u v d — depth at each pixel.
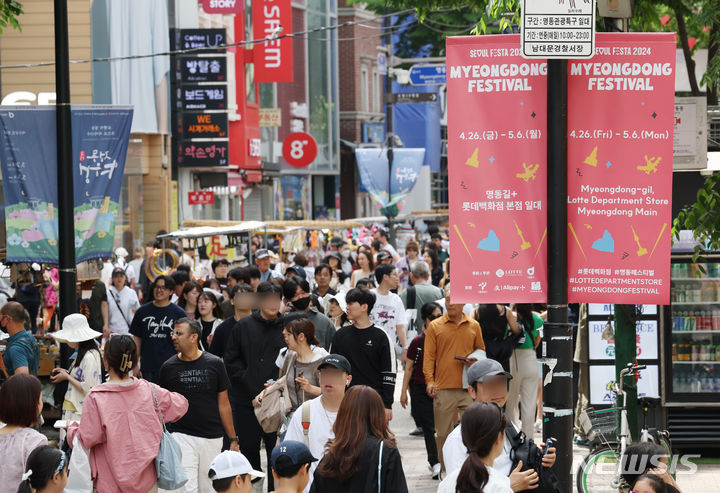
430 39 109.50
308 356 23.06
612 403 31.20
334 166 130.75
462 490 13.70
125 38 65.56
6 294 40.16
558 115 17.19
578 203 17.94
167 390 20.58
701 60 49.06
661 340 29.73
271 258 53.19
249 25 95.19
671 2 39.81
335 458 14.23
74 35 63.94
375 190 77.19
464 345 25.86
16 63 63.41
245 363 25.09
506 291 17.83
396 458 14.32
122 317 39.38
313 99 124.56
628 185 17.88
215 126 74.12
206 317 31.39
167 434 19.22
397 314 32.56
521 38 16.84
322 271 35.16
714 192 24.45
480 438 13.87
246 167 90.31
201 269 53.34
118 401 18.80
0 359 29.25
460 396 25.86
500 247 17.86
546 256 17.70
